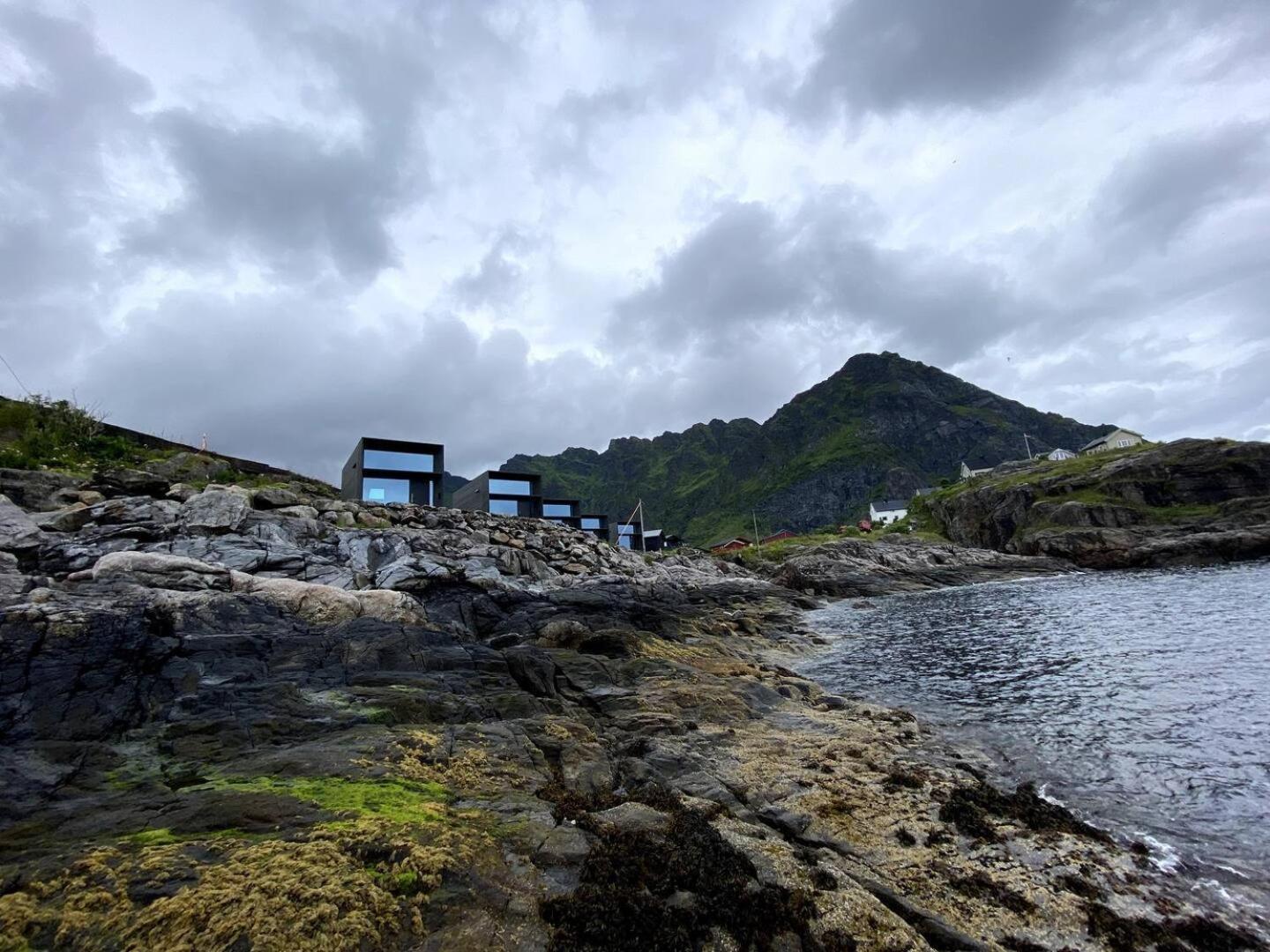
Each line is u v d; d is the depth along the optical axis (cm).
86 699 1024
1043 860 819
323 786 793
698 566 6944
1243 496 7356
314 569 2389
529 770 974
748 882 675
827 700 1773
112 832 643
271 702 1160
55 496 2334
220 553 2262
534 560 3588
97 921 493
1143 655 2222
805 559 7656
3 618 1085
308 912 508
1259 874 806
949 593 5838
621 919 565
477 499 5819
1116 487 8112
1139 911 715
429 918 534
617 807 831
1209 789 1080
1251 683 1741
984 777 1162
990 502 9612
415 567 2494
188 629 1398
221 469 3609
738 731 1408
